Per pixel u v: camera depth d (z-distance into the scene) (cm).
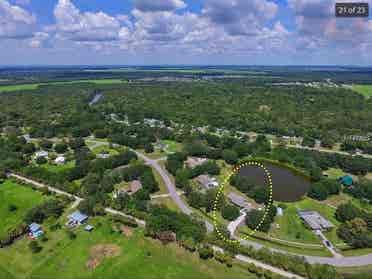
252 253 9188
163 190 13912
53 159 17938
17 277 9088
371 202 12700
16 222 11806
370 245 9781
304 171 15912
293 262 8688
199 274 8688
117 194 12962
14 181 14825
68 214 11912
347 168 16088
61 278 8906
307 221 11056
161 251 9612
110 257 9531
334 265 9081
